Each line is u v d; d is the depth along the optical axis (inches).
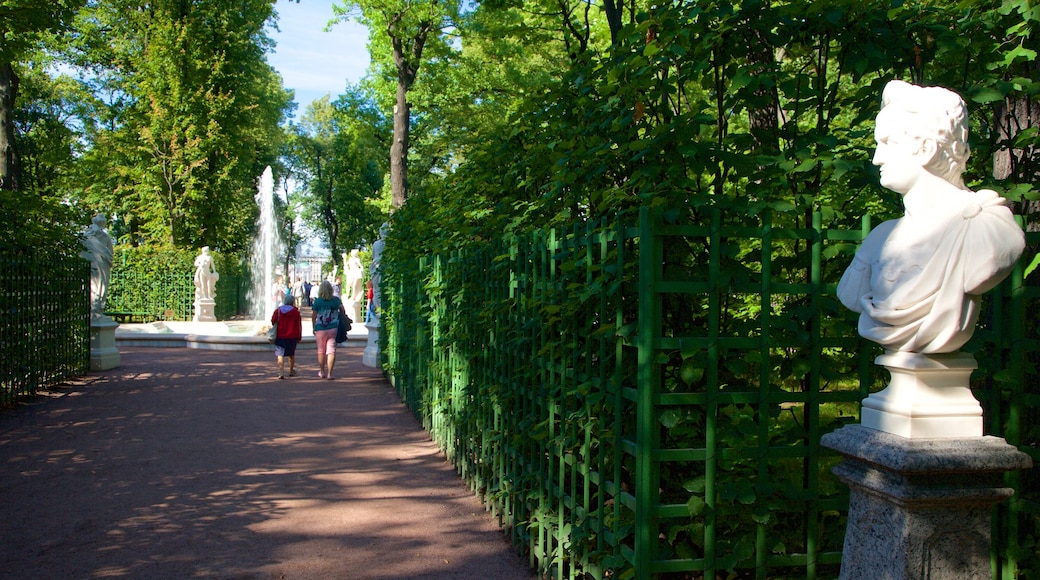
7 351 441.1
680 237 137.3
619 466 136.6
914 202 104.9
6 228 454.6
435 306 343.3
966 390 104.3
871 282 107.0
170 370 651.5
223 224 1542.8
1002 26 160.7
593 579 165.2
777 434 136.4
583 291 146.9
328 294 609.6
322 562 200.4
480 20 777.6
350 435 372.5
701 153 140.9
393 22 887.1
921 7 166.7
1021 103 183.3
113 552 206.2
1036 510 129.0
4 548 208.4
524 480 199.9
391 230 542.3
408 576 190.9
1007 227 99.6
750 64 155.7
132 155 1481.3
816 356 131.6
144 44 1505.9
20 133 1544.0
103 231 663.1
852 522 111.1
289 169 2571.4
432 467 307.1
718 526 138.7
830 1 145.3
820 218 132.0
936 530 101.1
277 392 524.1
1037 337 145.0
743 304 153.6
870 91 158.1
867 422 109.7
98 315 653.3
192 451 332.5
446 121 981.2
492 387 227.5
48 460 311.6
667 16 151.3
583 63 193.9
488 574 192.5
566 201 186.7
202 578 188.5
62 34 649.0
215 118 1499.8
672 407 129.6
